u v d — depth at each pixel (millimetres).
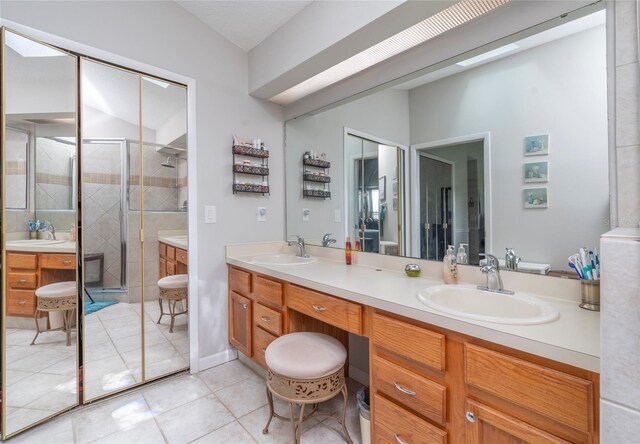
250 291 2125
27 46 1598
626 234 565
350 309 1419
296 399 1384
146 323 2053
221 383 2053
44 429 1604
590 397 770
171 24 2066
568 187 1261
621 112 1057
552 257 1304
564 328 939
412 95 1803
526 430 875
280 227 2676
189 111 2164
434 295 1363
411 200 1822
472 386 1000
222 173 2320
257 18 2080
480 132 1525
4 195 1549
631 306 503
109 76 1872
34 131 1638
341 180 2246
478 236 1535
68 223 1775
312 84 2260
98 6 1794
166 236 2121
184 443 1505
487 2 1368
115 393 1912
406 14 1443
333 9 1712
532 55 1349
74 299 1797
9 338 1571
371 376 1346
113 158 1913
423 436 1120
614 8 1086
